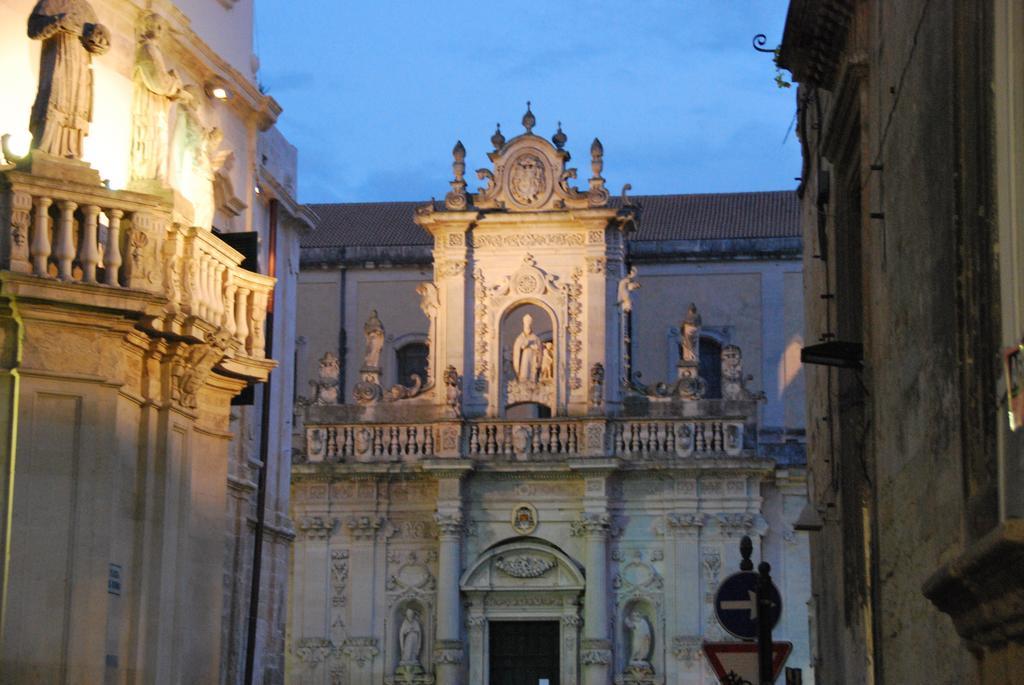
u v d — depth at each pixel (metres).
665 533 52.06
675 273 60.47
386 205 66.81
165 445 22.52
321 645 52.81
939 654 13.59
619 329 53.47
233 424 30.08
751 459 51.59
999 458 10.74
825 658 26.36
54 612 19.69
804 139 27.52
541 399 53.12
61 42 20.33
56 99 20.22
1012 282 10.64
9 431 19.73
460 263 53.97
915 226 14.58
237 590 30.06
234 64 29.11
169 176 23.66
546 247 53.69
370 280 61.94
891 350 16.23
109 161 23.05
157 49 23.16
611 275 53.59
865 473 19.19
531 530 52.38
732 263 60.12
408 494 53.47
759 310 59.81
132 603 21.88
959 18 11.98
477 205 54.16
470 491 52.94
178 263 22.41
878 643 17.45
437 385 53.69
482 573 52.34
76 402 20.09
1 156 20.56
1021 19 10.38
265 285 25.16
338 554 53.44
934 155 13.45
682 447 52.19
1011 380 10.19
